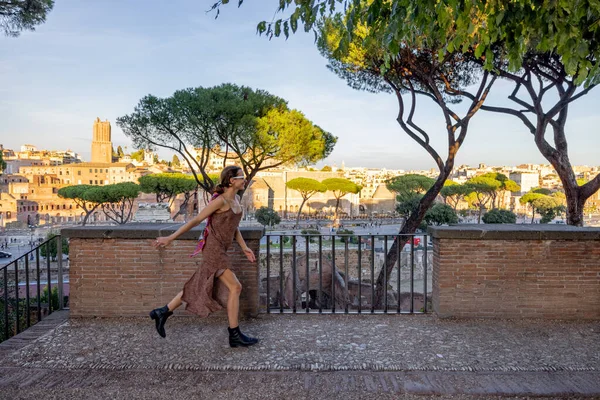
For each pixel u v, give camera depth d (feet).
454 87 34.53
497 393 9.89
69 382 10.44
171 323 14.94
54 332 14.05
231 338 12.60
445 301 15.64
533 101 28.96
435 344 13.01
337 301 50.60
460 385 10.27
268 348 12.60
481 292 15.58
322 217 283.38
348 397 9.73
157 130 54.70
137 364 11.41
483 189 223.71
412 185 186.91
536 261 15.48
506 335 13.83
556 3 9.42
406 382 10.43
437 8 9.78
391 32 10.23
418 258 92.02
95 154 451.12
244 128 54.03
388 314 16.25
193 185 157.58
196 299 12.35
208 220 12.48
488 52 11.07
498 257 15.53
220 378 10.65
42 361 11.68
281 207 296.92
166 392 9.94
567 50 9.71
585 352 12.39
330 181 245.65
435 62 29.35
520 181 403.54
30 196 255.09
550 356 12.09
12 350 12.48
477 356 12.06
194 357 11.88
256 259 15.69
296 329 14.44
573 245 15.46
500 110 30.48
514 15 10.36
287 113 57.31
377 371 11.09
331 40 32.35
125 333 13.91
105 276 15.58
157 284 15.56
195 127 53.78
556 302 15.48
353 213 307.78
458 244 15.57
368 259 94.84
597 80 11.38
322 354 12.16
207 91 53.93
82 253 15.57
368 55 29.86
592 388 10.11
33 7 30.83
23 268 79.46
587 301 15.43
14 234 171.32
